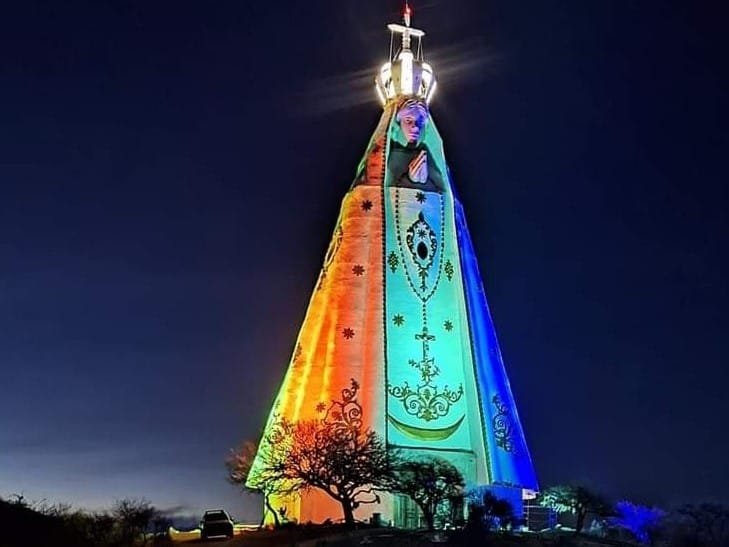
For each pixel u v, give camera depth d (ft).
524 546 190.90
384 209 257.96
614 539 206.39
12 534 163.94
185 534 229.25
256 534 211.20
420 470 220.02
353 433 229.66
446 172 268.82
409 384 243.81
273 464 231.09
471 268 264.52
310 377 248.52
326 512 229.86
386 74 279.08
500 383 255.50
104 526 192.13
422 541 187.73
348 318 249.14
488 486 237.04
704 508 221.46
